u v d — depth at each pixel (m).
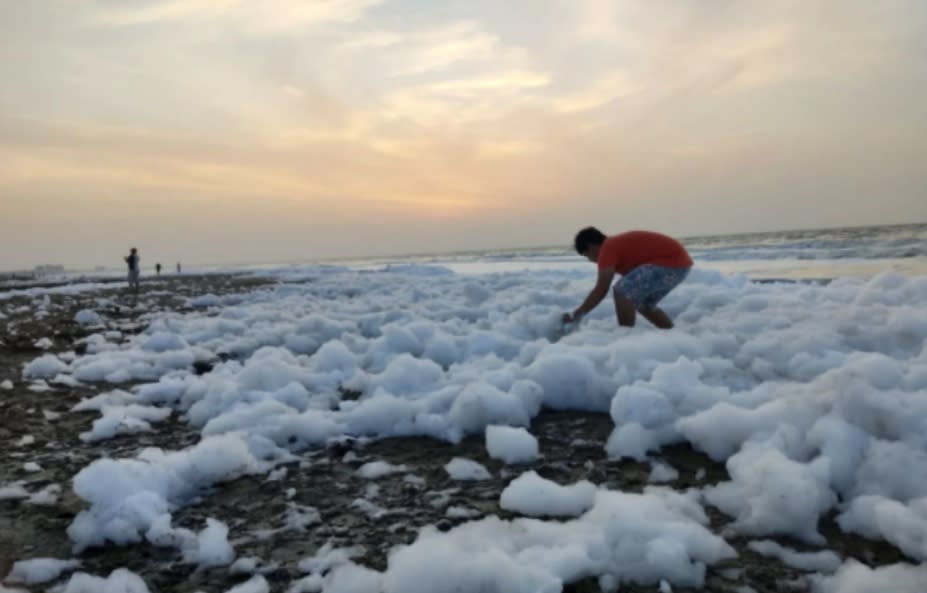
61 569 2.06
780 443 2.55
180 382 4.61
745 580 1.85
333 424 3.47
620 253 5.30
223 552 2.12
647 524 2.04
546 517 2.33
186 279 32.75
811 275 16.98
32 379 5.28
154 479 2.58
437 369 4.32
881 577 1.74
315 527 2.33
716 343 4.38
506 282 11.85
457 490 2.63
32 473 3.00
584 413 3.71
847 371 2.84
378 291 13.68
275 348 5.79
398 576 1.80
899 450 2.34
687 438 2.96
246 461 2.94
